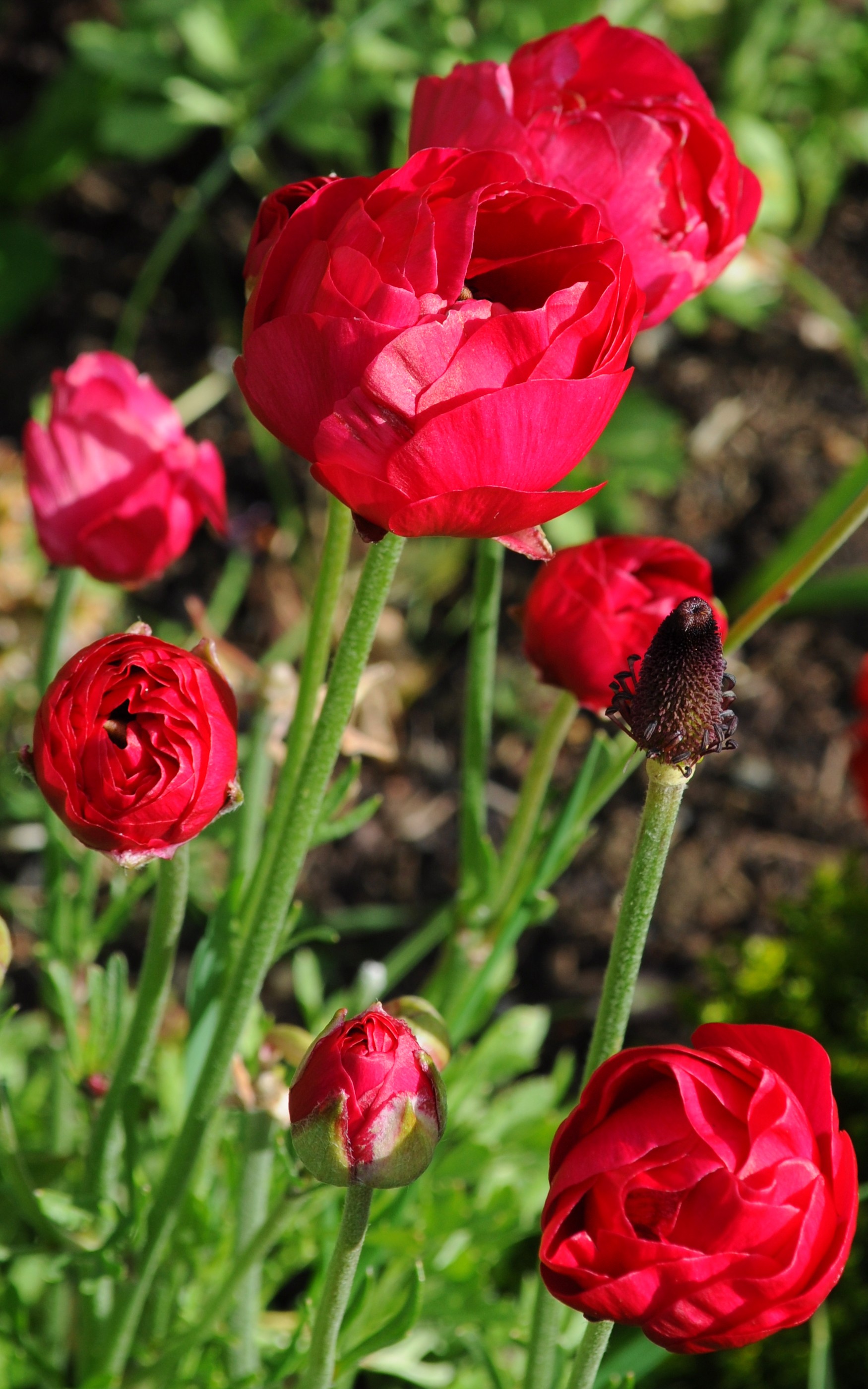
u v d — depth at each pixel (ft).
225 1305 3.42
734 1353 3.99
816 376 7.18
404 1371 3.76
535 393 2.92
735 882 5.93
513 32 6.20
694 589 3.46
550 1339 3.28
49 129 7.24
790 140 7.31
